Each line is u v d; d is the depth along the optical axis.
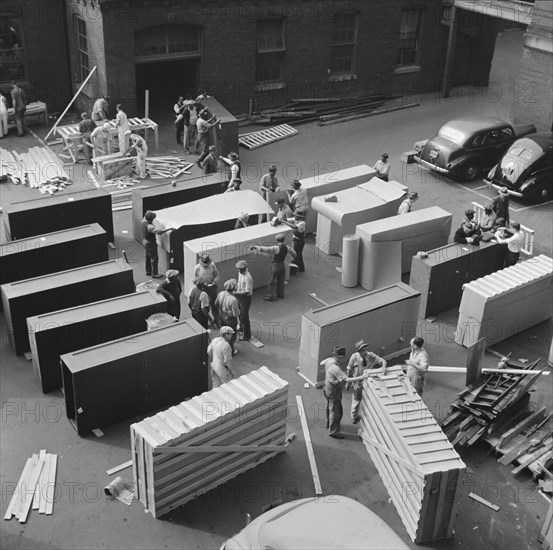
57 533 13.02
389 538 11.45
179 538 13.00
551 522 12.73
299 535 11.40
